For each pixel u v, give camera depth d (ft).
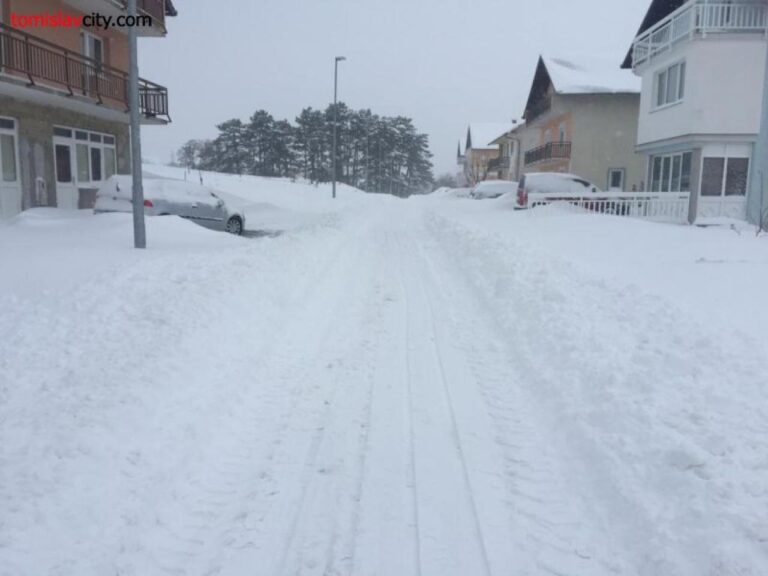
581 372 16.55
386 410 15.65
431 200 175.83
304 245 40.68
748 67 63.41
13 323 20.62
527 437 14.10
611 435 13.07
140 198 37.70
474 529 10.70
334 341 21.49
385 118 330.34
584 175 111.65
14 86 52.11
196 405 14.87
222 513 11.12
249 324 21.75
